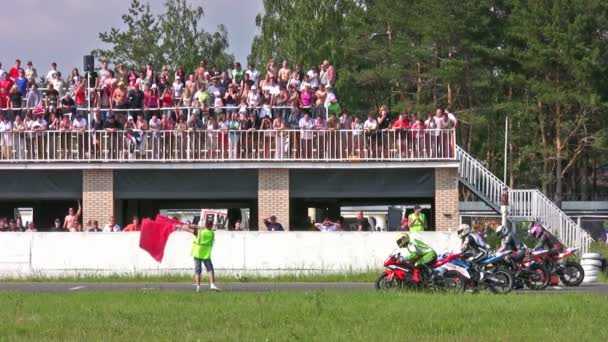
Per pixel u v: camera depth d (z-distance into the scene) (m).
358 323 23.20
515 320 23.66
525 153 81.56
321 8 85.94
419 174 49.59
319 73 53.44
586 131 81.19
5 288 36.09
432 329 22.12
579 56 78.06
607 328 22.33
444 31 79.69
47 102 50.19
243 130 48.94
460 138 84.06
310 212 65.25
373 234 41.19
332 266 41.06
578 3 79.69
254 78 51.78
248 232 41.12
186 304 27.55
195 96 49.78
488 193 50.41
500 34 82.50
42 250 41.25
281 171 49.25
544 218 50.12
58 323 23.72
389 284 33.09
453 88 82.88
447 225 49.06
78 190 49.78
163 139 49.25
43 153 49.03
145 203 58.59
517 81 79.12
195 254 33.72
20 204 57.25
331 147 49.12
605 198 96.25
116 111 49.53
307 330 22.00
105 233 41.19
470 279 32.62
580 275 37.59
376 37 86.62
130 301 28.55
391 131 49.03
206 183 49.72
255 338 21.00
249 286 36.34
